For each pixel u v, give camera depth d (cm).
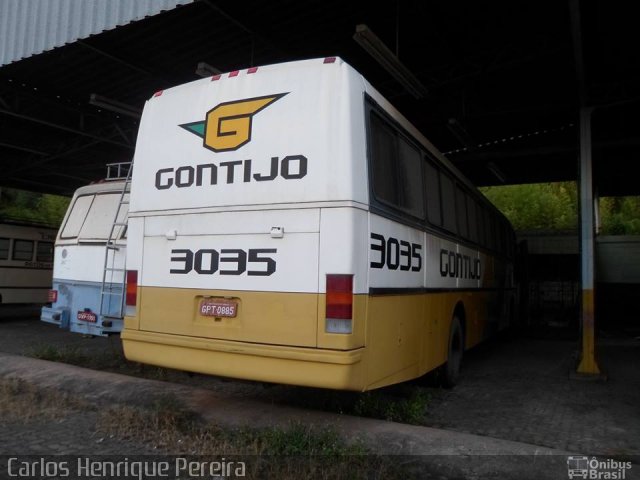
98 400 602
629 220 3075
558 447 493
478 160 1384
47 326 1338
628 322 1833
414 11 777
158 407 541
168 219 509
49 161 1605
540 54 887
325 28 823
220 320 471
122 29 828
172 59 938
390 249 496
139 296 518
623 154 1397
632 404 652
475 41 883
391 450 439
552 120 1224
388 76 999
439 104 1118
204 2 737
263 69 484
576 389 735
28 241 1467
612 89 874
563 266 2231
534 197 3195
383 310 477
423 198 605
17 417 548
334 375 421
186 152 509
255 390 661
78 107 1209
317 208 441
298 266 442
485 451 429
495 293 1048
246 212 468
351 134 443
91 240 838
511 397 684
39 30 856
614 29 747
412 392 680
